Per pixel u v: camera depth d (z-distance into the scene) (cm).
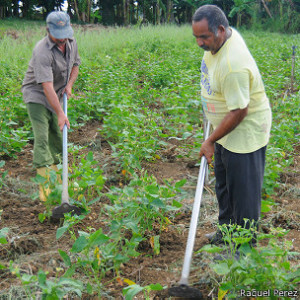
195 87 782
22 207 415
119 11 2959
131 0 2928
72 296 287
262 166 303
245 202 300
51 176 387
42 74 391
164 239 353
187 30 1941
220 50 270
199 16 261
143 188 372
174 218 389
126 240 310
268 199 420
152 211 355
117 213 360
